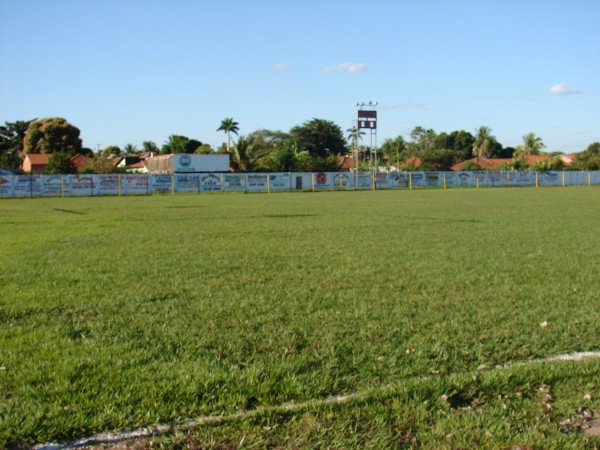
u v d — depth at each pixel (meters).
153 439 3.93
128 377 5.00
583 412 4.34
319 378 4.98
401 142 144.50
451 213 26.22
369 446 3.83
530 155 125.75
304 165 88.69
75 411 4.30
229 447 3.85
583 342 6.04
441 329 6.53
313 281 9.52
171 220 23.31
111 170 78.56
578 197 42.06
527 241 15.12
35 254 12.97
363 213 26.72
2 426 4.03
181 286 9.12
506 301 7.96
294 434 3.98
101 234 17.61
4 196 51.62
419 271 10.48
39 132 104.75
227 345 5.96
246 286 9.11
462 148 136.50
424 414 4.25
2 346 5.91
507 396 4.60
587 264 11.24
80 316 7.20
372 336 6.28
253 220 23.00
